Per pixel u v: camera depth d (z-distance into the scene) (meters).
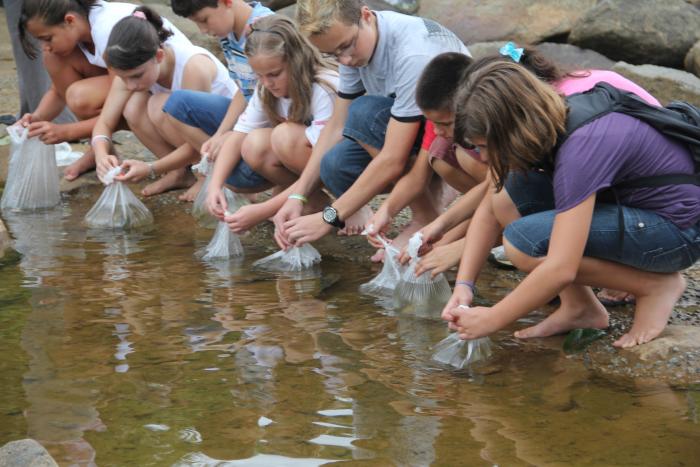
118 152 5.45
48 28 4.75
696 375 2.63
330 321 3.14
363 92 3.87
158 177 5.23
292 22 3.86
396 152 3.52
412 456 2.20
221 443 2.28
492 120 2.47
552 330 2.98
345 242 4.08
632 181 2.72
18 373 2.73
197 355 2.84
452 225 3.37
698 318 3.03
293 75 3.85
